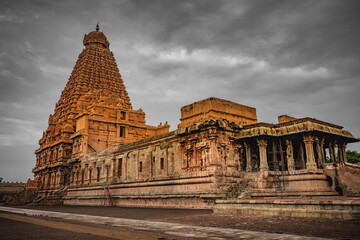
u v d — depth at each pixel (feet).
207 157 121.29
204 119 134.62
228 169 123.24
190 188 123.75
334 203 59.06
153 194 138.41
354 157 198.29
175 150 137.69
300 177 107.45
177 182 128.77
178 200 125.59
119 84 315.58
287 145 118.01
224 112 137.28
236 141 129.70
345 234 41.11
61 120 276.41
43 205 211.00
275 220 59.00
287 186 110.42
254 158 128.98
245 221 59.82
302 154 120.47
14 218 79.05
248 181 117.39
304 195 103.09
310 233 42.88
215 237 41.68
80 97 276.21
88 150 219.20
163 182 135.74
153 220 69.51
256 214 71.97
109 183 171.01
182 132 132.26
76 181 212.84
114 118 238.89
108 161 180.24
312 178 105.40
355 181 100.53
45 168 266.57
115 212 104.42
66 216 85.56
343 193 102.99
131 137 245.86
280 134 118.01
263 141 119.44
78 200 200.54
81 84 290.35
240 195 107.76
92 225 60.59
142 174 153.38
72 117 262.26
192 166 128.06
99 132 228.43
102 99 256.11
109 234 45.32
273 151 119.75
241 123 142.41
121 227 56.03
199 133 127.03
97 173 189.26
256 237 40.83
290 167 115.75
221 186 114.52
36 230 51.13
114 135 234.58
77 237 42.37
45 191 256.32
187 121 144.46
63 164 240.32
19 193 254.47
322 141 115.75
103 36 331.77
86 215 89.81
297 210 63.57
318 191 103.24
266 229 48.19
